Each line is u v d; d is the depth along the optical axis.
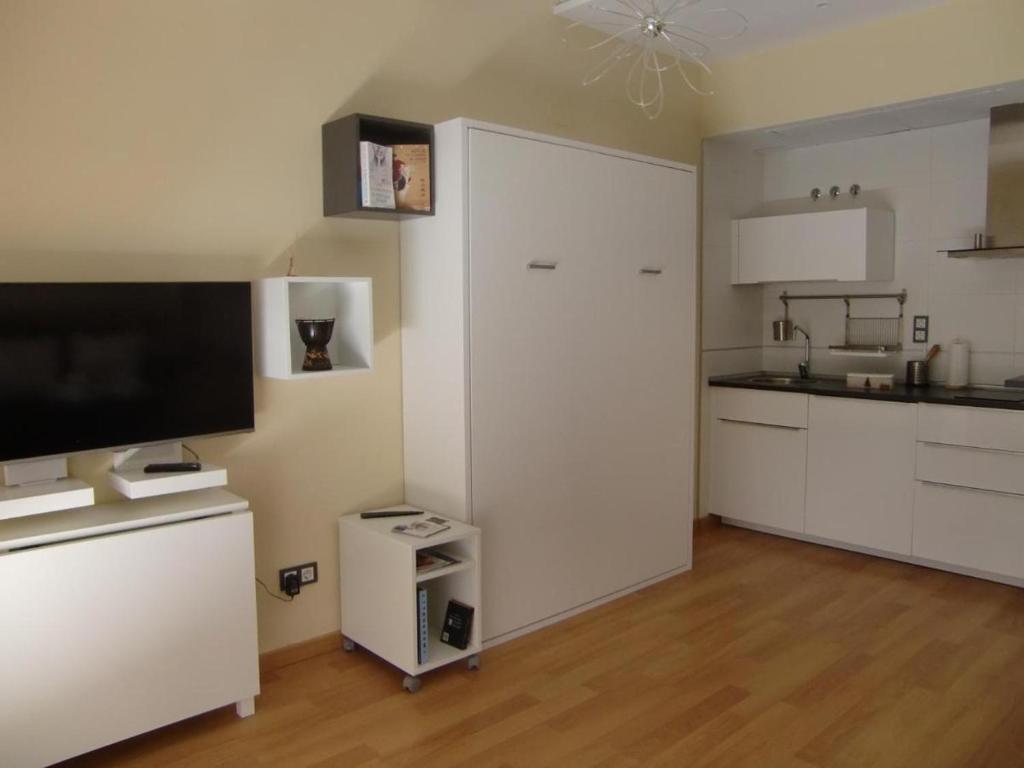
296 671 2.98
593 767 2.35
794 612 3.51
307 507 3.06
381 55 3.12
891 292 4.62
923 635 3.25
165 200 2.63
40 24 2.34
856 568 4.07
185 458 2.74
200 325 2.59
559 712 2.67
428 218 3.08
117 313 2.42
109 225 2.52
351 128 2.83
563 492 3.40
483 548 3.12
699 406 4.75
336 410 3.11
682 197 3.83
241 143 2.79
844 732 2.53
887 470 4.06
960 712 2.64
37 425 2.29
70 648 2.23
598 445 3.53
